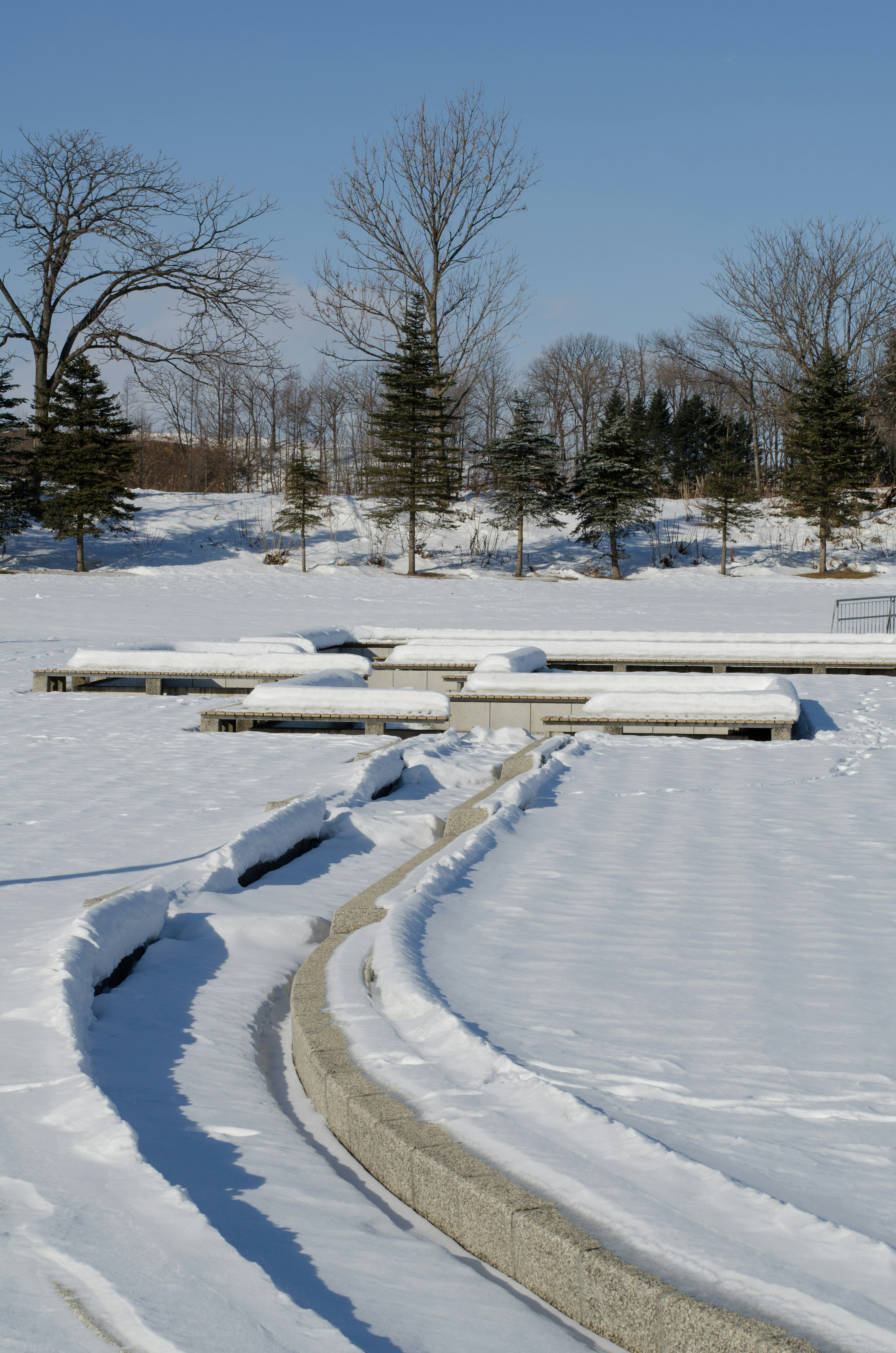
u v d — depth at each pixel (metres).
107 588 34.12
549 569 43.94
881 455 53.91
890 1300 2.12
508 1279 2.60
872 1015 3.90
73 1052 3.70
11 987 4.32
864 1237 2.33
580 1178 2.66
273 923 5.61
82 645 23.05
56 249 42.44
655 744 11.61
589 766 10.17
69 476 38.84
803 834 7.27
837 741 11.84
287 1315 2.28
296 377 67.19
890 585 37.09
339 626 25.08
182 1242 2.55
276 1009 4.77
